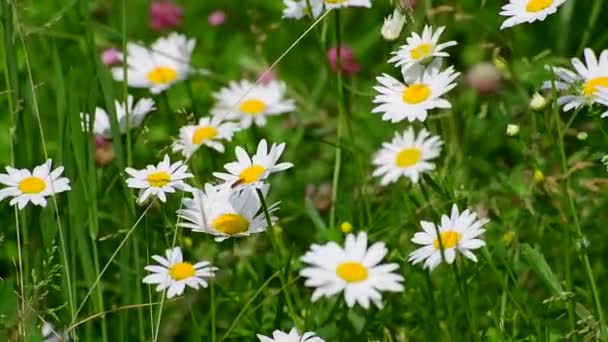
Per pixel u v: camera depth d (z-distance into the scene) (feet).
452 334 4.28
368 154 5.19
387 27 4.45
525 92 4.87
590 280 4.27
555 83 4.33
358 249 4.02
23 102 4.55
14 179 4.33
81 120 4.62
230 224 4.22
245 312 4.57
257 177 4.20
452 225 4.18
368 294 3.98
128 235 4.26
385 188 4.79
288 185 5.19
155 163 5.02
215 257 4.62
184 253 4.56
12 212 4.83
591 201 4.72
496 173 4.85
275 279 4.70
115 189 4.74
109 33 4.99
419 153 4.24
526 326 4.51
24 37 4.74
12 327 4.35
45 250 4.44
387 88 4.28
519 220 4.60
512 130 4.58
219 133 4.72
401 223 4.58
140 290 4.39
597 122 4.31
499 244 4.39
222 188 4.22
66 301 4.38
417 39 4.30
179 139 4.75
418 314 4.53
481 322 4.54
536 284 4.66
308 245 4.97
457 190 4.57
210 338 4.58
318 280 3.99
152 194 4.32
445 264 4.09
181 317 4.58
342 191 4.89
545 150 4.89
